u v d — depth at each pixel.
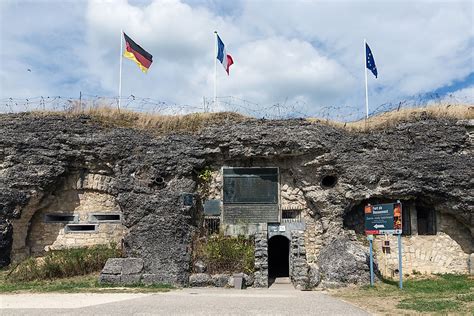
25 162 20.83
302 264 18.58
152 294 15.51
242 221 20.81
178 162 20.92
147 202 19.88
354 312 11.79
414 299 14.38
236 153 21.00
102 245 21.17
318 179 20.98
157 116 23.11
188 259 19.06
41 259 19.78
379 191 20.38
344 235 20.20
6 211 19.97
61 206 21.50
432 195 20.44
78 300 13.80
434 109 22.86
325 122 22.48
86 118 22.17
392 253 20.53
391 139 21.30
